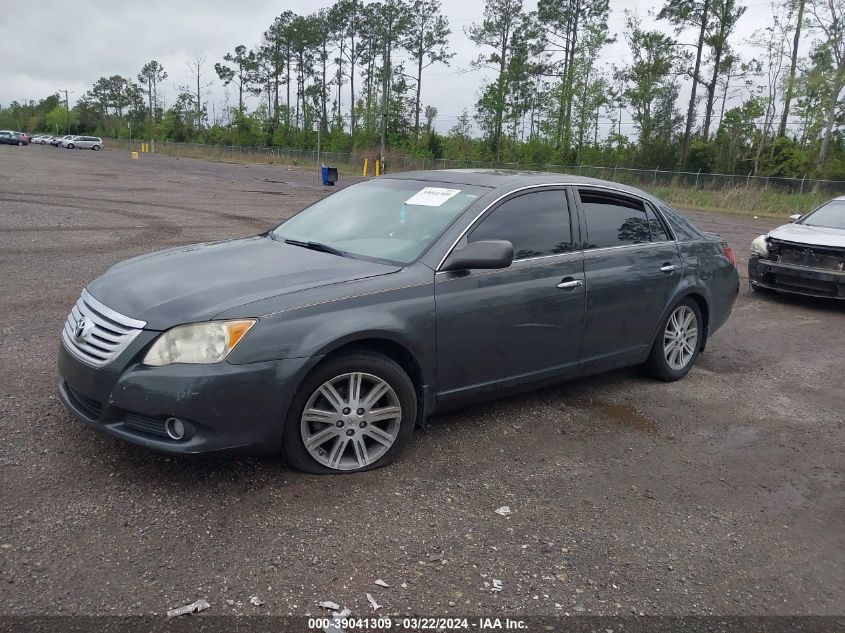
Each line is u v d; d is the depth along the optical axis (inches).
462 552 128.6
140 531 126.8
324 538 129.2
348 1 3474.4
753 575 129.6
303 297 145.7
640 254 211.9
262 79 4116.6
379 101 2738.7
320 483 148.7
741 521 148.9
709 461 177.5
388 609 111.4
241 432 138.1
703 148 1971.0
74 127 5305.1
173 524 129.8
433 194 188.7
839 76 1595.7
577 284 190.7
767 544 140.6
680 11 2154.3
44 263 371.2
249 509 136.6
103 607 106.8
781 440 194.1
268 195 956.6
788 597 123.8
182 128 3949.3
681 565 130.8
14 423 166.7
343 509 139.5
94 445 157.9
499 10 2519.7
